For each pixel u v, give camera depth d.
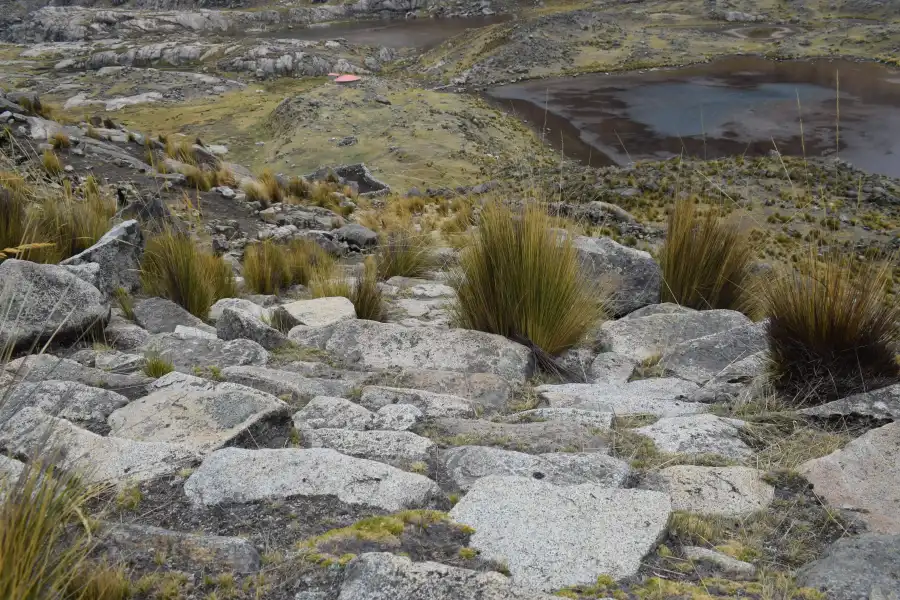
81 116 58.94
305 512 2.58
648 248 16.80
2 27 120.00
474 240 5.50
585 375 4.84
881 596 2.06
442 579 2.06
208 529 2.49
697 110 50.31
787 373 4.07
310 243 11.44
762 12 93.25
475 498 2.59
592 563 2.27
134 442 2.99
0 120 16.19
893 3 86.81
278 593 2.10
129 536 2.29
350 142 43.62
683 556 2.35
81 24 110.31
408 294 8.27
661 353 5.10
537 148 43.81
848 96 52.41
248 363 4.47
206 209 14.00
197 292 6.54
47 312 4.48
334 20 120.06
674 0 104.31
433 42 96.56
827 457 2.96
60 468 2.52
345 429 3.32
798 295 4.09
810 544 2.48
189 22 114.31
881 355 3.90
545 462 2.95
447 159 39.72
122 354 4.34
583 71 69.81
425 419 3.57
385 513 2.58
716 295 6.79
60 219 7.18
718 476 2.89
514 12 115.62
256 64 78.31
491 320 5.23
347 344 4.93
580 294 5.49
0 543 1.85
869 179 25.58
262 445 3.22
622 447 3.24
